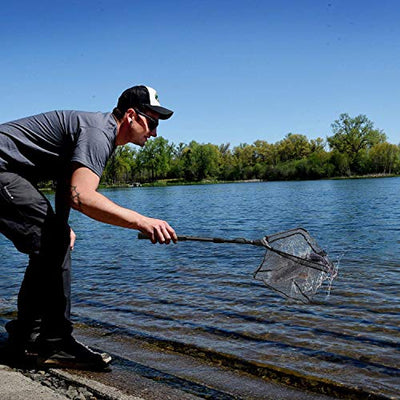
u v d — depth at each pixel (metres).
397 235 11.52
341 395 2.93
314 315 4.68
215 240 3.10
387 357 3.56
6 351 3.42
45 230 3.06
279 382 3.12
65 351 3.25
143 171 137.12
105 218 2.84
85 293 5.84
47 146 2.98
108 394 2.81
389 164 118.38
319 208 23.27
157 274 7.08
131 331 4.24
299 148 141.88
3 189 2.91
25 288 3.27
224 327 4.34
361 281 6.23
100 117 3.03
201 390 2.97
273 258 3.23
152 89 3.20
